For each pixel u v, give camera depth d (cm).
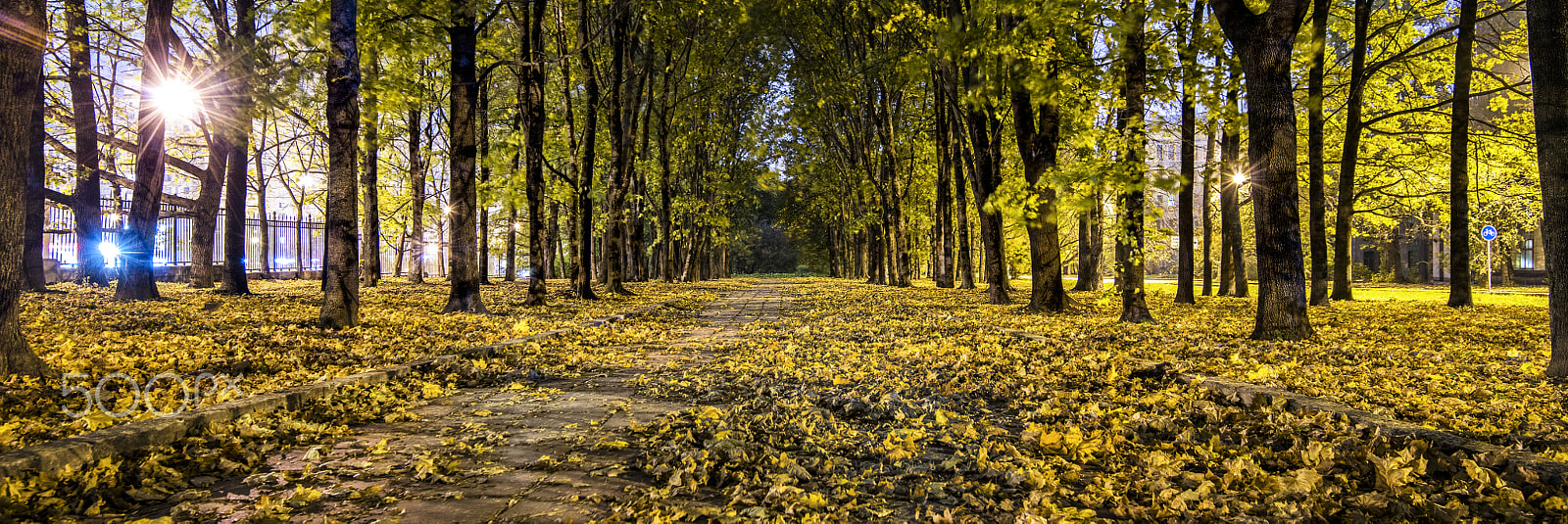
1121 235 1186
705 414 483
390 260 4453
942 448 413
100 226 1683
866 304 1784
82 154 1619
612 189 2058
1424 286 3262
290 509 296
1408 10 1778
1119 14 1085
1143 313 1183
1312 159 1667
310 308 1288
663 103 2920
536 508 301
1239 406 483
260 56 1204
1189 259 1719
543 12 1554
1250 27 838
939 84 2047
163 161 1431
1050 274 1418
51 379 511
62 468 315
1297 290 841
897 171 3150
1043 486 326
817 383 643
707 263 4944
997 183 1691
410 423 472
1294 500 300
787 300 2102
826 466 362
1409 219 3547
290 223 2833
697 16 2341
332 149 977
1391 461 324
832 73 2483
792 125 3250
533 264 1545
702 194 3838
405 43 1240
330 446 405
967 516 286
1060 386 596
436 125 2822
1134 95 1119
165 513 289
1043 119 1318
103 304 1226
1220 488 318
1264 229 854
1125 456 382
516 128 1839
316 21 1095
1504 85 1739
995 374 664
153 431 368
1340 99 1952
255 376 567
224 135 1491
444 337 908
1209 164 2022
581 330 1062
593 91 1894
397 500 310
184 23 1739
